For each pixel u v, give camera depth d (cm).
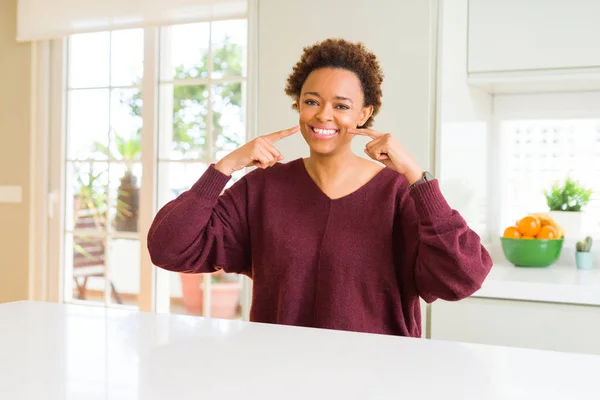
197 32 361
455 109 227
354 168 146
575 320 198
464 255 130
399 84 221
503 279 210
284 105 238
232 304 393
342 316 138
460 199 233
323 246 140
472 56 235
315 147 142
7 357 90
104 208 381
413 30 219
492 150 274
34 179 381
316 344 98
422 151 218
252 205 151
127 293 396
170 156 364
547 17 224
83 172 384
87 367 85
